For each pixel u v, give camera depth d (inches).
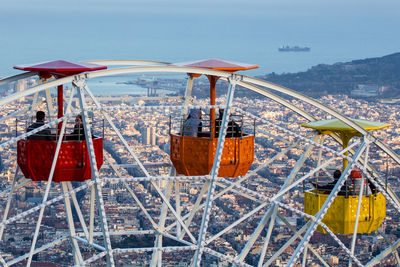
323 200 729.0
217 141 689.0
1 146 561.0
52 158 631.2
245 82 668.1
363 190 737.0
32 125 650.2
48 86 575.8
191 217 733.3
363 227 737.6
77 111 583.8
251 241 730.2
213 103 701.9
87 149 614.9
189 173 708.7
